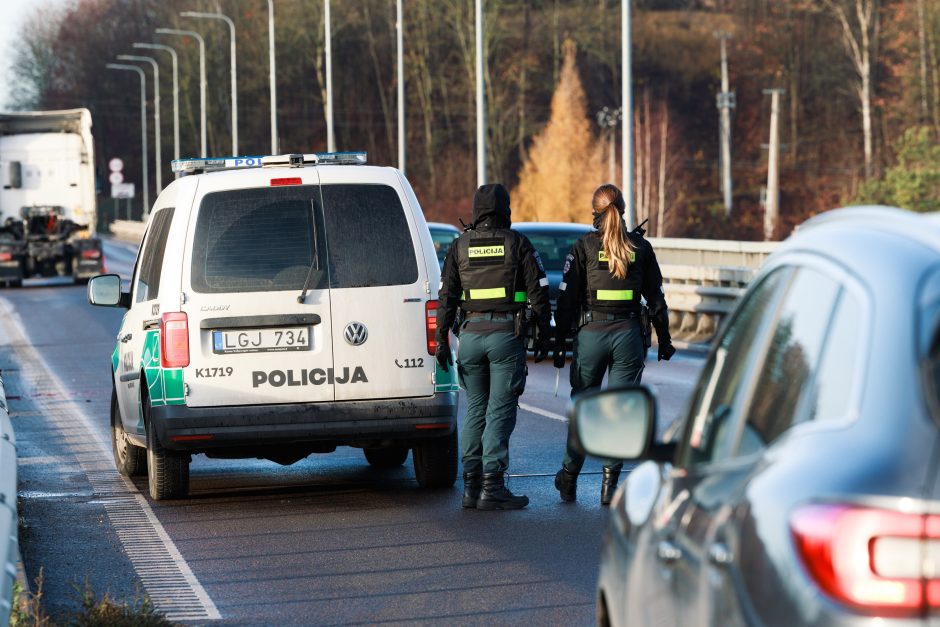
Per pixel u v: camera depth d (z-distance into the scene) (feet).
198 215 91.15
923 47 637.30
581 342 91.25
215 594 69.56
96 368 191.72
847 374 25.38
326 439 91.81
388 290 92.27
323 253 91.81
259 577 73.10
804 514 23.35
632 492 38.09
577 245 91.25
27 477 106.52
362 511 91.15
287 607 66.64
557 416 137.59
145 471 106.11
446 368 92.58
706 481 30.14
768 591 23.91
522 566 74.18
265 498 96.68
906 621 22.18
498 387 90.27
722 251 267.59
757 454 27.66
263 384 90.84
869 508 22.68
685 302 223.71
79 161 375.25
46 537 84.33
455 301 90.84
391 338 92.17
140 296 97.81
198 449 91.81
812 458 24.30
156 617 62.03
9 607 46.91
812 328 28.09
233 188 91.61
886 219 28.27
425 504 93.40
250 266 91.25
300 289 91.25
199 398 90.53
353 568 74.69
